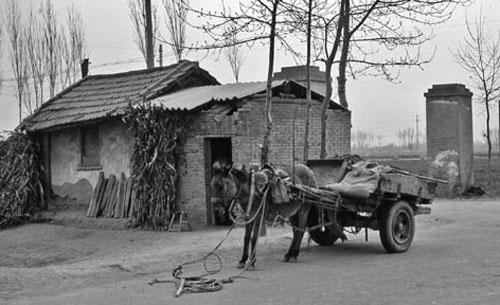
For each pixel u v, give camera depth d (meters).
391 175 14.12
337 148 22.55
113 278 12.16
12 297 10.53
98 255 16.88
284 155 20.66
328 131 22.31
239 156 19.44
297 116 21.17
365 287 10.43
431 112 28.91
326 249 15.08
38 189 24.92
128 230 19.80
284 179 12.99
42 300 10.24
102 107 22.83
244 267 12.70
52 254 17.86
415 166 44.94
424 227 19.05
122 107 21.30
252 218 12.62
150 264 13.53
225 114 19.34
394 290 10.14
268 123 17.30
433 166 28.72
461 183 28.31
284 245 15.55
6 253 18.75
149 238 18.09
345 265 12.69
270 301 9.63
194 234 18.06
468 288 10.17
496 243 15.00
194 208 19.42
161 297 10.17
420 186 14.89
